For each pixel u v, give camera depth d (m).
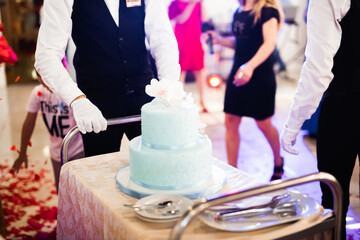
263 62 3.20
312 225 1.23
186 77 7.43
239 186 1.48
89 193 1.50
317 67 1.70
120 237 1.27
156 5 2.10
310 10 1.70
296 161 3.79
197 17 5.30
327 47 1.68
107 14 2.06
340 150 1.86
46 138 4.94
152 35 2.11
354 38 1.73
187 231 1.19
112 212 1.32
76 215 1.68
